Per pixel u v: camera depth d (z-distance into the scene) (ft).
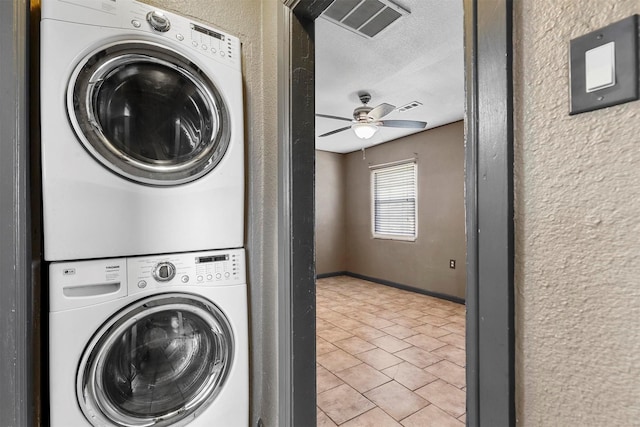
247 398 4.33
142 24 3.73
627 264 1.37
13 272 3.09
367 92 10.58
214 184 4.19
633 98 1.34
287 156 4.18
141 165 3.73
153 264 3.74
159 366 3.97
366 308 13.30
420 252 15.79
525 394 1.72
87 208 3.37
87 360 3.29
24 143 3.15
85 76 3.37
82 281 3.31
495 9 1.83
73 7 3.32
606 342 1.43
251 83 4.99
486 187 1.86
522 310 1.72
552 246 1.61
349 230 20.18
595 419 1.47
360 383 7.26
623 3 1.39
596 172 1.47
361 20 6.77
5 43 3.12
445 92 10.60
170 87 4.14
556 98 1.61
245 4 4.98
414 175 16.24
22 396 3.07
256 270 4.96
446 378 7.49
